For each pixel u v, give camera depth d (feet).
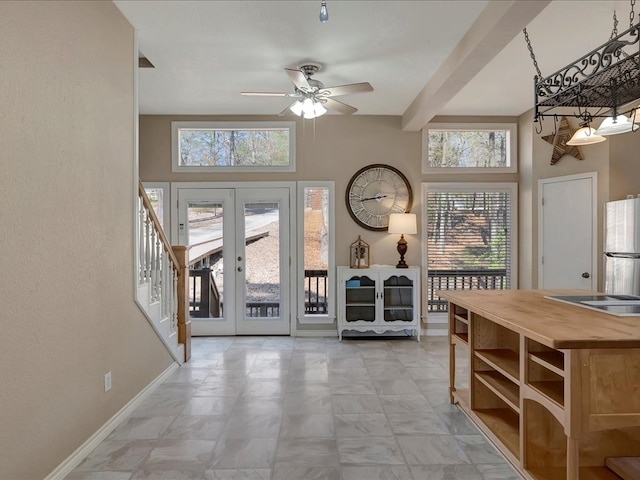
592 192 14.73
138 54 11.05
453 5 9.23
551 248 15.98
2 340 5.82
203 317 17.69
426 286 17.58
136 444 8.27
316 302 17.67
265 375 12.50
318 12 9.52
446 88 12.63
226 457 7.78
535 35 10.57
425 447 8.14
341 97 15.33
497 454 7.88
